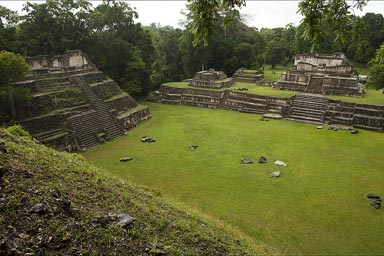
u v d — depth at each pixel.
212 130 24.00
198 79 36.53
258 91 32.78
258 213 12.00
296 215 11.88
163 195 12.73
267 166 16.75
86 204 6.89
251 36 48.75
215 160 17.69
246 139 21.55
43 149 10.36
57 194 6.62
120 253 5.42
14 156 7.83
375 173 15.76
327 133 22.84
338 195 13.48
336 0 6.86
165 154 18.81
